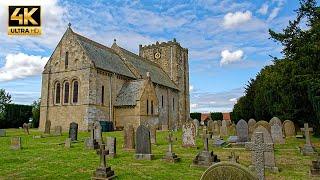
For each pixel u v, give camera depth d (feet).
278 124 64.64
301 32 58.90
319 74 51.44
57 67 123.75
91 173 34.47
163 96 164.45
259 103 110.52
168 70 195.52
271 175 33.55
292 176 33.04
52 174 34.12
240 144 61.31
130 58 157.69
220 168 17.57
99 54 132.36
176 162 42.27
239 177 16.87
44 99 123.65
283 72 65.82
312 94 54.95
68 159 44.80
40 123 122.42
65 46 123.34
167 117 166.81
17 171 35.83
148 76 135.74
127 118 125.08
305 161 42.32
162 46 199.93
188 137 59.82
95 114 115.03
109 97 125.49
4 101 167.94
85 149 56.54
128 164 40.68
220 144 60.70
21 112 165.68
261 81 113.80
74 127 73.82
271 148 22.68
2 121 155.84
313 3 58.39
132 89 132.05
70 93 118.42
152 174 33.94
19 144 57.21
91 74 115.24
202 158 38.24
